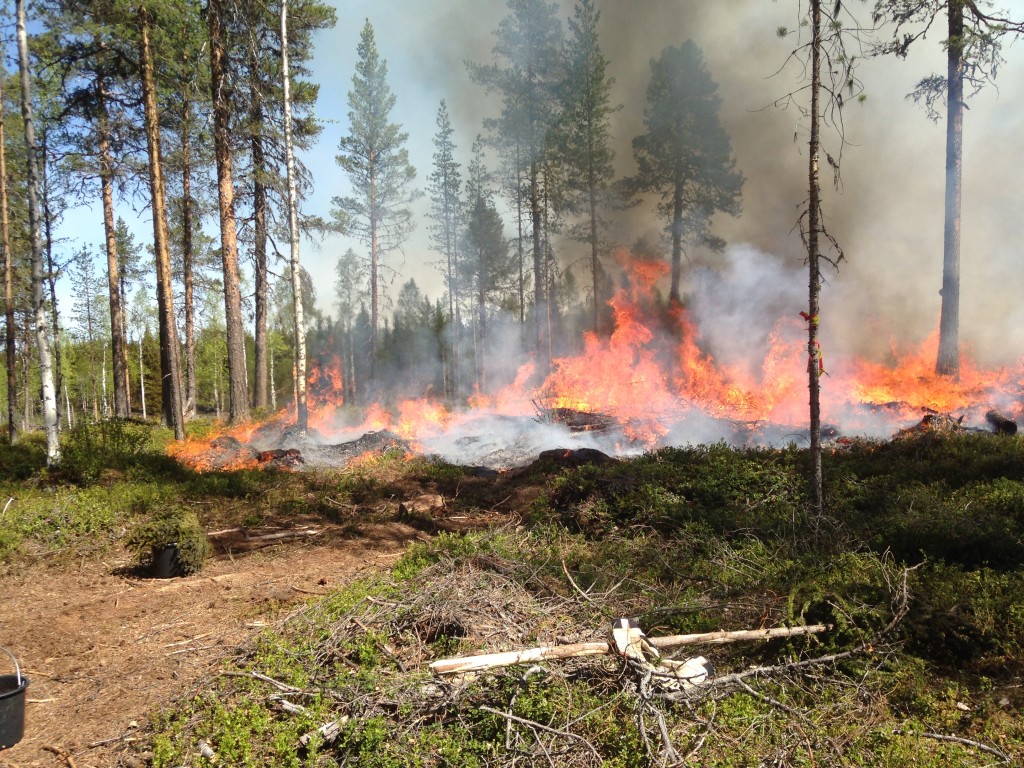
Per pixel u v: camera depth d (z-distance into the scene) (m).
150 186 17.50
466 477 12.02
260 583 6.66
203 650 4.98
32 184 10.66
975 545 5.86
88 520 8.41
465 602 4.98
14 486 9.76
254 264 20.88
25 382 33.59
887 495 7.73
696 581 5.90
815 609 4.78
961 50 15.34
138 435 12.95
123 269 32.25
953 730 3.68
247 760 3.38
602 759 3.42
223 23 17.50
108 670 4.72
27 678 4.11
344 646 4.55
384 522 9.13
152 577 6.94
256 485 11.06
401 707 3.75
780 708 3.82
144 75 15.84
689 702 3.78
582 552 6.96
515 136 30.06
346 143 34.41
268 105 17.94
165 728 3.84
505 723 3.65
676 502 8.11
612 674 4.08
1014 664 4.25
